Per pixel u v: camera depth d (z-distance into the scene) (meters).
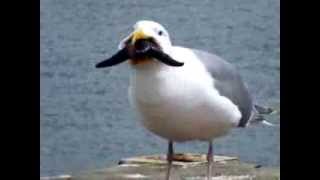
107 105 21.84
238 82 11.80
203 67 10.98
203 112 10.88
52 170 17.06
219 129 11.23
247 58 26.75
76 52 27.55
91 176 13.01
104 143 19.41
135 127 20.39
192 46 29.55
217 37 30.00
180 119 10.78
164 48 10.34
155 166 13.55
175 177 12.73
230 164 13.74
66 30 30.92
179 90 10.58
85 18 33.03
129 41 10.30
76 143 19.22
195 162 13.64
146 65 10.37
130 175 12.95
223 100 11.05
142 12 34.16
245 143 18.44
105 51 28.23
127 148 19.16
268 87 22.59
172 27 31.84
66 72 24.67
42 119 20.70
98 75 24.05
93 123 20.64
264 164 17.67
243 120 12.05
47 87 23.08
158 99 10.55
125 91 22.94
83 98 22.41
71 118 20.97
